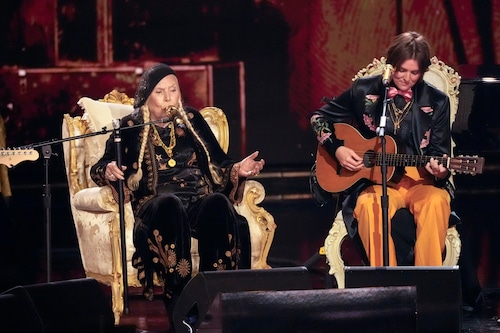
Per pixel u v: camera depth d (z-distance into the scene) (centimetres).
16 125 2994
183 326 1130
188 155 1452
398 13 3045
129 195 1429
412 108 1439
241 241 1413
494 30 3027
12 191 2916
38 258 2281
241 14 3061
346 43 3070
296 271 1123
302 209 2947
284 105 3092
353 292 995
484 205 2934
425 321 1071
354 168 1422
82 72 3009
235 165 1441
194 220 1401
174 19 3036
